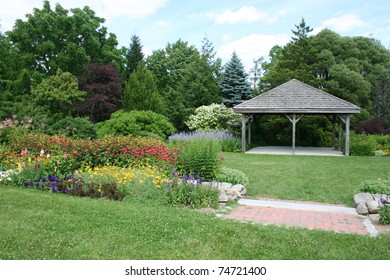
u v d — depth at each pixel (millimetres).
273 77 31234
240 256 4609
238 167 13719
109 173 8625
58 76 24109
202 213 6785
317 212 7395
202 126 25641
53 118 20359
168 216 6281
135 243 4914
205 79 29688
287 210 7500
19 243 4809
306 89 20719
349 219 6852
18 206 6680
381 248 4957
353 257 4629
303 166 14172
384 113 29844
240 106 20359
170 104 29531
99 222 5777
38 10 31438
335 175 11953
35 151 10859
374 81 32469
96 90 27281
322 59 32375
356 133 27188
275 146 26422
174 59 40125
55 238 5016
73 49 29781
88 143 10344
